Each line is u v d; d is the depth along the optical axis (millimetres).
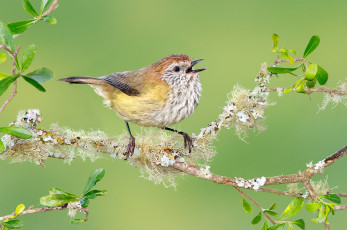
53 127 8273
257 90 8594
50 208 7078
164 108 9672
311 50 7766
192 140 8625
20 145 8117
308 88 8266
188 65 9719
